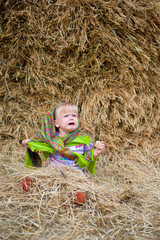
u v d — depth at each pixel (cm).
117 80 337
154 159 337
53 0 312
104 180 288
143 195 243
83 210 208
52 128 266
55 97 342
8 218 191
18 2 308
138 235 183
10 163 301
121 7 317
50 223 189
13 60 322
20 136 341
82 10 309
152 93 343
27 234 175
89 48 320
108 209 209
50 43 318
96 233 184
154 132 359
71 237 176
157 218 206
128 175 297
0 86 334
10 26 311
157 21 327
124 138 347
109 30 315
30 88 337
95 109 333
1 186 227
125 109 334
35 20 309
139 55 326
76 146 263
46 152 269
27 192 219
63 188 219
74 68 328
